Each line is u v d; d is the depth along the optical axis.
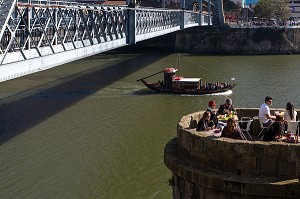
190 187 11.58
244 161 11.05
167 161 12.25
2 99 50.59
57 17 33.00
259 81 63.00
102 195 25.00
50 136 36.06
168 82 56.94
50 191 25.67
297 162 10.82
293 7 168.75
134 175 27.56
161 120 41.47
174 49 116.81
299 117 14.62
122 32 49.50
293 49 114.56
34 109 45.81
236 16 169.62
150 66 80.38
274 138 12.52
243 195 10.81
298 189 10.53
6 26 24.61
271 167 10.93
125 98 52.44
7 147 33.34
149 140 34.66
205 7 158.88
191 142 11.86
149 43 117.44
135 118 42.28
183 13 92.94
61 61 32.28
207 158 11.50
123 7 49.69
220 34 116.31
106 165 29.36
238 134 12.44
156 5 150.38
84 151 32.19
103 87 58.94
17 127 38.91
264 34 115.25
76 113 44.12
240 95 53.72
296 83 60.97
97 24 42.47
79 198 24.70
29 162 30.16
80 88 57.81
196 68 78.50
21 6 26.28
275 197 10.63
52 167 29.20
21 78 64.19
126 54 103.25
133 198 24.45
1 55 24.08
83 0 135.50
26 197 25.00
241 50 114.50
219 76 68.31
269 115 14.18
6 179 27.41
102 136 35.91
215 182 10.96
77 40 36.31
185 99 52.56
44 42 31.58
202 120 13.24
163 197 24.39
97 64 82.44
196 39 116.56
